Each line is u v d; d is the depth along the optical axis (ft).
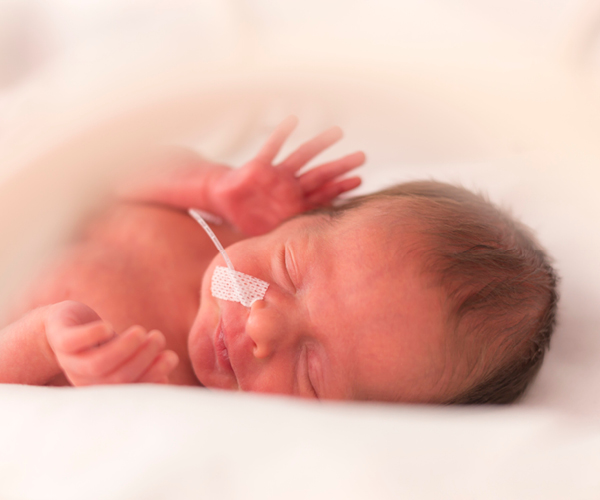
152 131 3.93
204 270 4.77
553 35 3.45
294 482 1.72
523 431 2.01
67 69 4.47
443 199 4.18
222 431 1.89
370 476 1.73
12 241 3.83
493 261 3.78
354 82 3.70
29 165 3.74
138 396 2.14
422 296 3.56
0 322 3.98
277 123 5.23
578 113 3.27
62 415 2.05
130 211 5.04
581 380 3.91
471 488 1.74
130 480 1.72
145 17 4.59
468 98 3.54
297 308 3.58
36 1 4.82
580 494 1.76
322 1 3.89
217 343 3.73
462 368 3.58
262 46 3.77
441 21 3.72
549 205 4.88
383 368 3.48
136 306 4.41
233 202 5.15
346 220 3.91
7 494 1.81
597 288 4.35
